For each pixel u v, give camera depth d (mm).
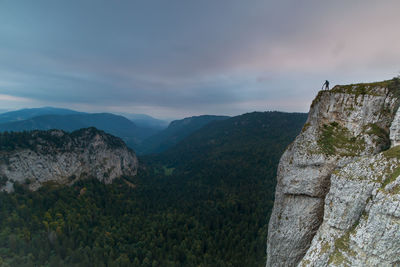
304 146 28828
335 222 22234
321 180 26859
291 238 28859
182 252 81875
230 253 76000
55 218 96125
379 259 18469
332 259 21062
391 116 24844
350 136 26922
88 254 79438
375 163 21438
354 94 27453
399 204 17812
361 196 20875
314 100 31781
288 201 30266
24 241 76750
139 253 83688
